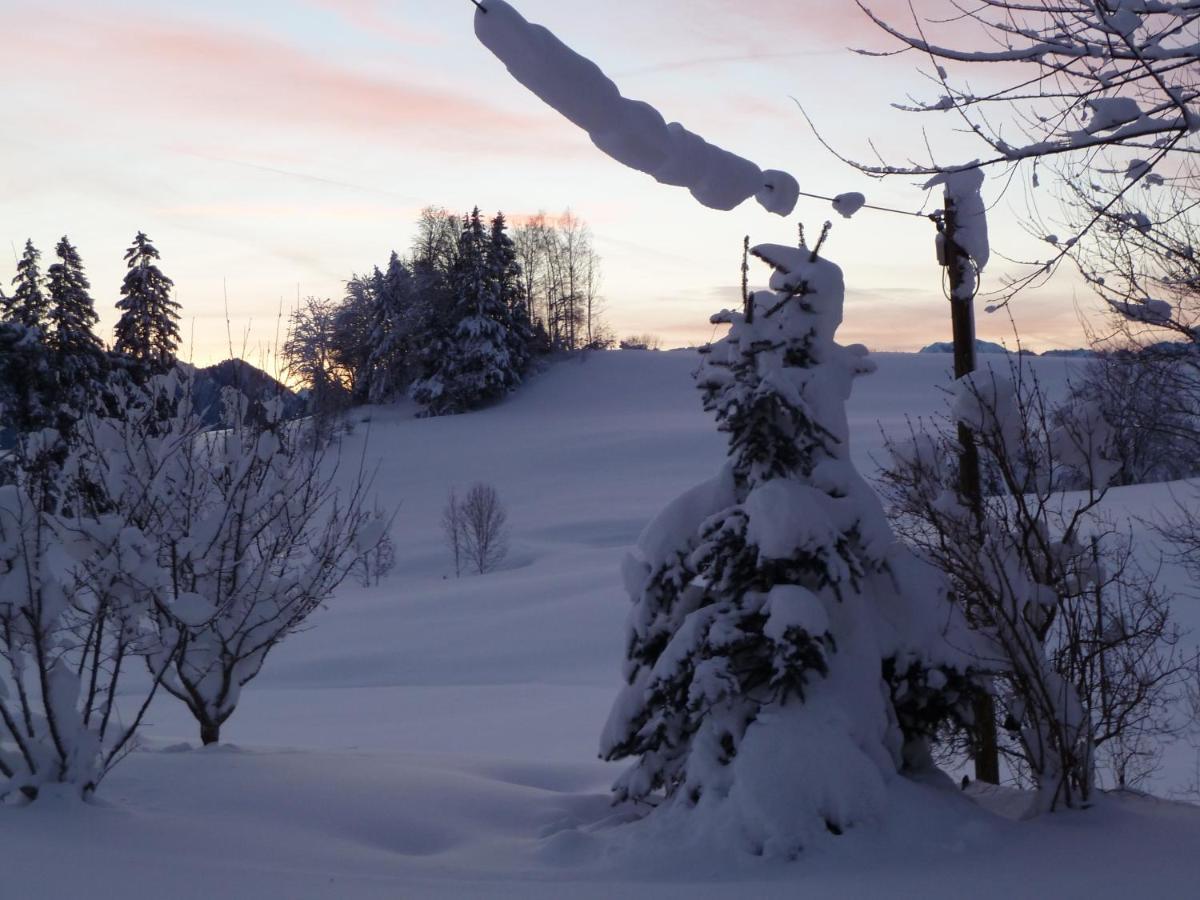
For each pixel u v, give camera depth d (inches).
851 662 280.4
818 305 306.3
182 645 328.2
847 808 251.9
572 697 882.1
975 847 246.7
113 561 289.6
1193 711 419.8
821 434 301.6
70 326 1765.5
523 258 4419.3
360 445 3024.1
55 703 278.1
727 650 277.6
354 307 3627.0
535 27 193.5
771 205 263.6
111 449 369.1
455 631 1272.1
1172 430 486.6
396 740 663.1
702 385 319.6
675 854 247.8
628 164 225.5
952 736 343.0
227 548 406.6
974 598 311.3
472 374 3494.1
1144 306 300.4
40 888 195.0
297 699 912.9
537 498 2551.7
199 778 319.0
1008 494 329.4
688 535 308.7
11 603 273.1
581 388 3688.5
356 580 1977.1
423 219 4264.3
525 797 333.4
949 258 334.6
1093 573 317.1
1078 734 287.1
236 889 203.6
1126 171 217.8
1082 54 199.2
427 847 279.9
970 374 309.6
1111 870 224.7
